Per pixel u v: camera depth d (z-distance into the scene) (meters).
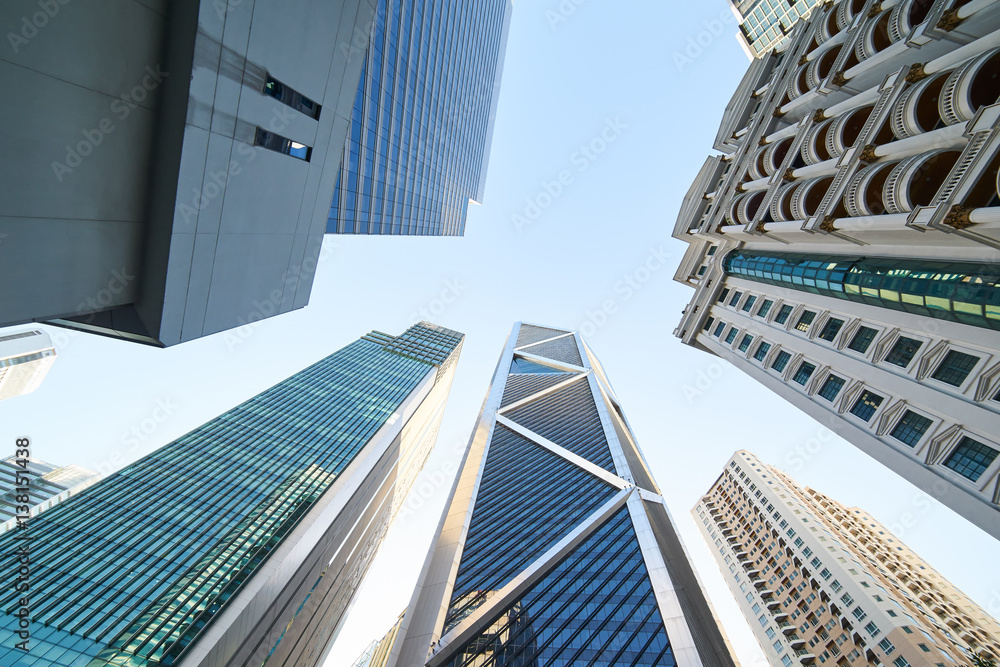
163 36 10.99
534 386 128.88
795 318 37.00
